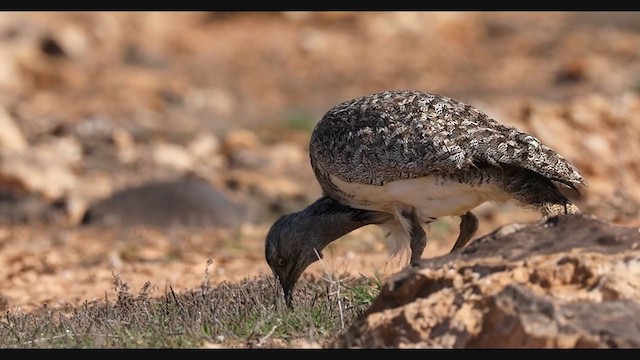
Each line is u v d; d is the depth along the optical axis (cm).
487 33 3431
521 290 661
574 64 2762
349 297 848
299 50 3431
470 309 671
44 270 1289
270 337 770
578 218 732
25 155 1912
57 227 1627
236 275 1155
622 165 1764
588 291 668
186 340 761
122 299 884
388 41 3462
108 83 3022
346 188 902
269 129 2338
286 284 936
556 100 2514
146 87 3000
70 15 3781
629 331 632
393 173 860
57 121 2370
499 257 708
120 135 2188
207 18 3838
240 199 1755
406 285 712
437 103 865
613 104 2116
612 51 3019
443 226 1392
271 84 3103
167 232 1551
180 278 1162
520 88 2728
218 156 2122
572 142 1870
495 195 859
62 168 1891
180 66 3356
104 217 1627
